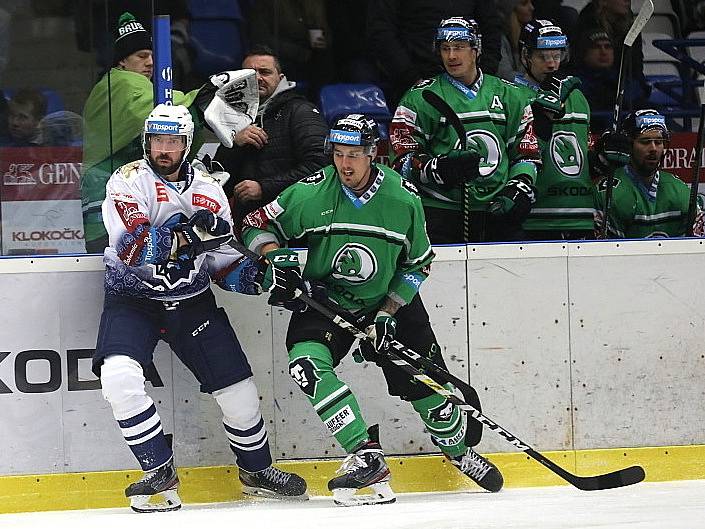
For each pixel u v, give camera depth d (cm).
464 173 1527
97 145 1553
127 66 1555
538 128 1706
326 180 1402
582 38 1858
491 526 1220
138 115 1552
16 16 1537
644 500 1391
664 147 1747
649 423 1577
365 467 1377
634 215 1747
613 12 1855
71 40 1553
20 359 1464
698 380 1586
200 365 1416
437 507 1358
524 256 1551
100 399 1479
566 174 1716
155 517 1338
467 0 1758
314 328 1405
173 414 1494
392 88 1800
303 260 1522
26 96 1545
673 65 1881
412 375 1401
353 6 1795
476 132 1602
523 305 1553
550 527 1205
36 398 1469
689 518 1240
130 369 1358
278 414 1516
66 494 1473
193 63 1739
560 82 1706
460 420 1469
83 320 1473
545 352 1558
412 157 1588
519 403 1555
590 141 1831
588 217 1730
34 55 1548
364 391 1530
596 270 1563
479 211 1623
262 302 1508
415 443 1541
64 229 1549
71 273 1471
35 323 1465
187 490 1494
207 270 1415
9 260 1459
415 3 1762
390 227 1393
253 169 1661
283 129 1658
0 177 1538
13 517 1421
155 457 1370
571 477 1413
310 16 1786
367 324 1413
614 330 1568
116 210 1347
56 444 1473
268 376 1512
